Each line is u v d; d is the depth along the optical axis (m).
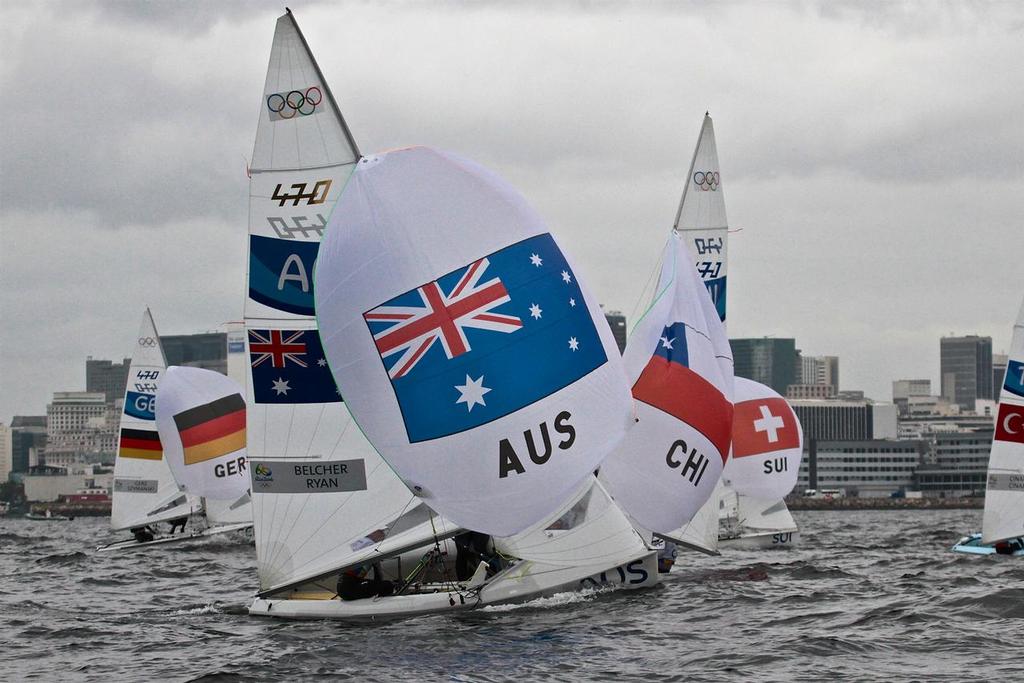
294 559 106.88
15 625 109.50
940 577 132.00
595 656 85.38
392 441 98.31
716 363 124.19
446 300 97.69
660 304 123.44
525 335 98.75
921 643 88.00
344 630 98.00
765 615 102.88
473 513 98.38
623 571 109.19
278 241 107.56
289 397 107.38
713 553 137.88
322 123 107.69
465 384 97.38
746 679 77.62
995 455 146.50
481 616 100.62
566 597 106.06
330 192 107.38
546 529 106.31
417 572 109.56
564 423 99.38
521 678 79.25
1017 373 144.88
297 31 107.81
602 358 101.81
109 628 106.06
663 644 89.31
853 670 79.38
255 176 108.00
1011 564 144.50
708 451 122.69
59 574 170.88
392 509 105.75
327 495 106.50
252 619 107.75
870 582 128.75
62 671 86.69
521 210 100.75
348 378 99.00
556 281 100.62
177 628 104.88
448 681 78.81
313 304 106.75
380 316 97.81
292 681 79.88
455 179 99.38
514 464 98.00
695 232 151.75
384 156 99.75
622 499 121.88
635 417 103.88
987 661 81.44
